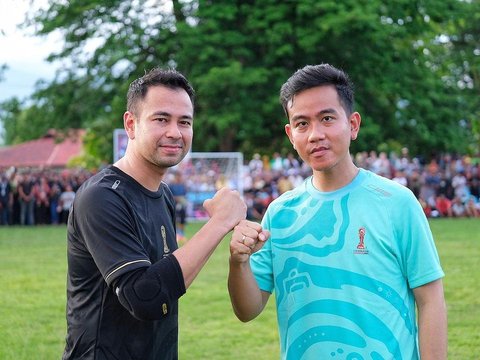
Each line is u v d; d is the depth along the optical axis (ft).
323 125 9.85
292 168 81.46
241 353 20.77
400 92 97.66
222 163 81.10
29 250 48.29
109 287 9.70
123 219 9.61
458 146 104.99
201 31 91.56
